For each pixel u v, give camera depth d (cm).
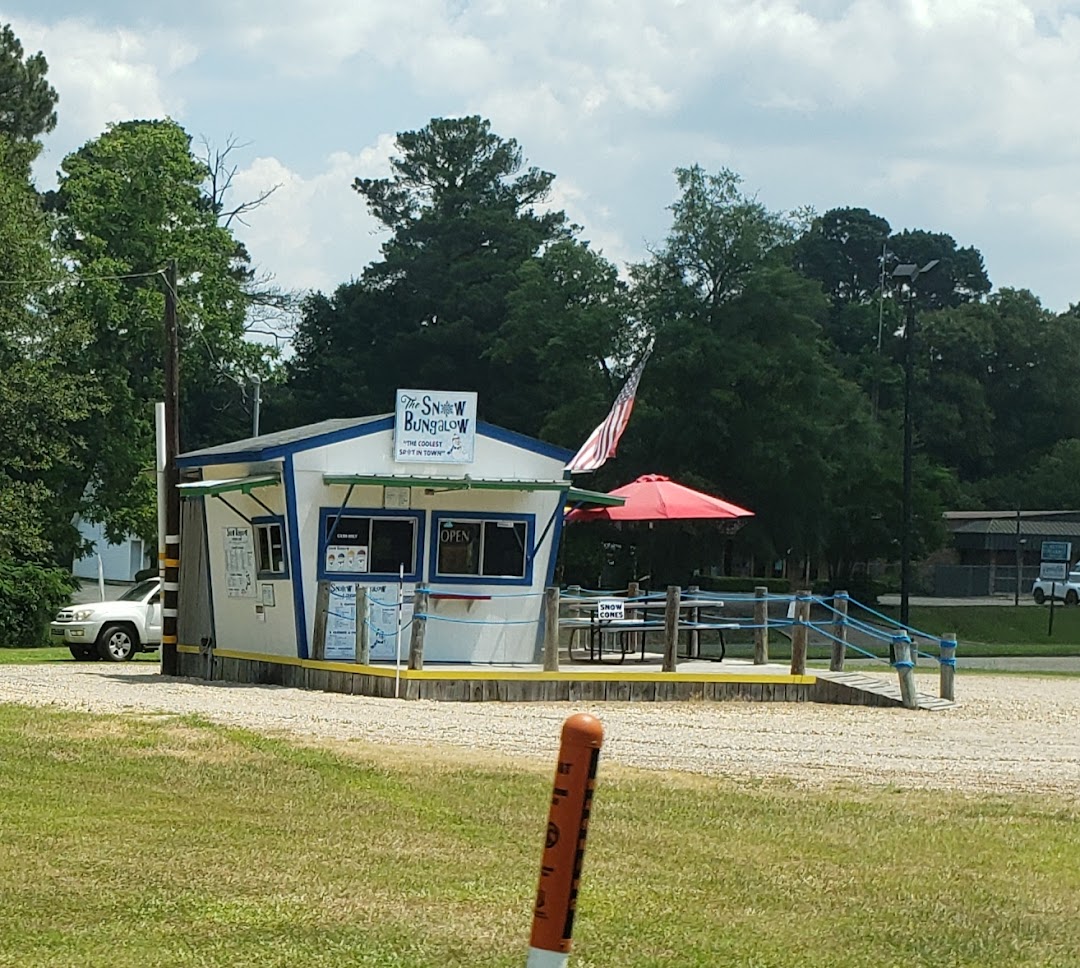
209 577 2908
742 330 7081
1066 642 6900
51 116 7231
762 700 2561
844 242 13662
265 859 1088
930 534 7881
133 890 980
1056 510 10900
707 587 7438
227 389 9681
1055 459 11244
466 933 897
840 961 866
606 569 7488
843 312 11712
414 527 2702
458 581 2727
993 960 880
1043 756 1880
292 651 2681
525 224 10119
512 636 2758
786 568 8688
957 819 1358
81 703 2170
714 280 7244
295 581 2639
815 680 2589
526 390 8956
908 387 4947
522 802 1368
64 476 5812
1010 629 7188
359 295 9888
